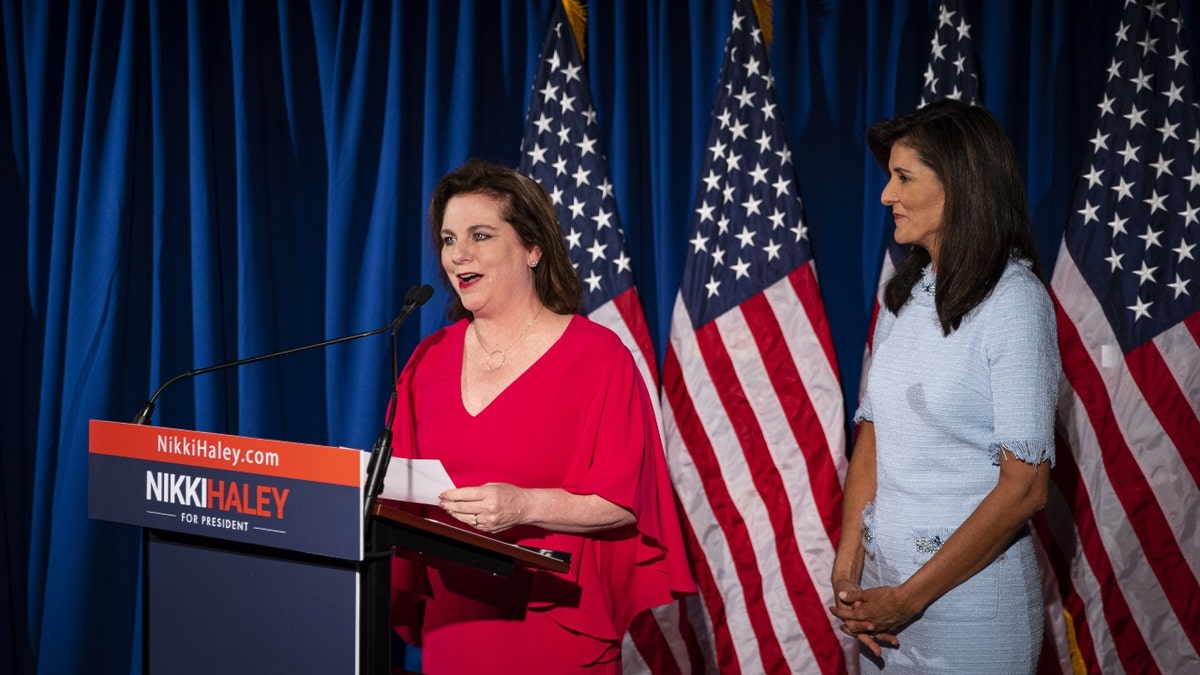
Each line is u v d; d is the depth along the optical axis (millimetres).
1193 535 2844
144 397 3336
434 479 1748
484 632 2117
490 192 2141
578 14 3105
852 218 3268
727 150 3045
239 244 3234
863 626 2082
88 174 3184
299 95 3352
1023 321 1892
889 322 2193
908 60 3199
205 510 1641
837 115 3244
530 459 2078
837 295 3291
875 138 2133
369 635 1572
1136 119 2857
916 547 2008
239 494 1603
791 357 3002
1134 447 2854
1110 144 2879
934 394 1971
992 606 1968
